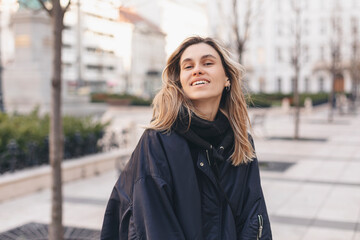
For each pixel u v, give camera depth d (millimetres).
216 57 1694
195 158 1619
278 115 26375
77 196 6719
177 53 1727
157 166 1522
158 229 1443
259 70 58594
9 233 4996
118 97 36000
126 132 9992
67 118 9477
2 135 7219
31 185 6871
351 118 24625
